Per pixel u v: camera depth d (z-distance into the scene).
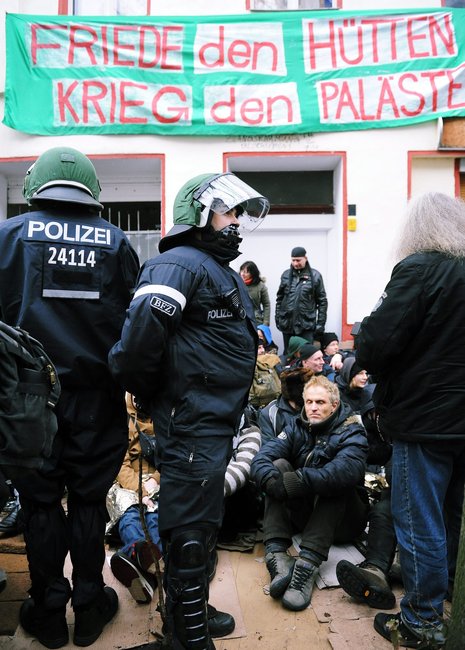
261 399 4.88
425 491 2.30
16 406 1.93
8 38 6.89
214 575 3.07
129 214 7.90
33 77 6.97
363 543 3.33
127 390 2.23
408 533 2.32
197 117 7.02
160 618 2.61
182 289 2.12
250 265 7.25
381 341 2.24
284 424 3.52
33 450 1.97
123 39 6.97
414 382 2.25
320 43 7.00
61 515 2.43
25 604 2.56
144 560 2.79
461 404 2.23
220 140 7.11
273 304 8.06
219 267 2.28
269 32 6.99
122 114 7.01
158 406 2.21
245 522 3.55
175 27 6.98
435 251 2.29
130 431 3.53
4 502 2.00
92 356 2.40
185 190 2.31
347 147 7.09
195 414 2.14
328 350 6.38
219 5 7.22
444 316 2.21
